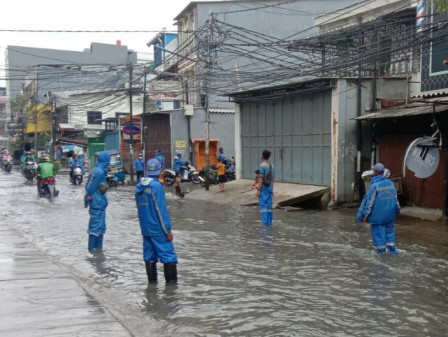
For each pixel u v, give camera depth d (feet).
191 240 29.96
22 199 55.06
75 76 127.44
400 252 25.86
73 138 135.03
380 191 24.75
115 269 22.59
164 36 110.93
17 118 168.86
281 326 15.15
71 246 28.19
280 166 55.93
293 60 79.46
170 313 16.28
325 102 48.29
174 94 92.94
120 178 77.46
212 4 88.02
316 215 41.04
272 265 23.29
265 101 57.88
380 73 49.44
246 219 39.01
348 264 23.32
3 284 18.07
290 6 88.02
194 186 69.56
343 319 15.76
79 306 15.61
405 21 43.09
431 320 15.66
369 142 47.06
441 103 34.60
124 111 133.08
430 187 40.60
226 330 14.75
